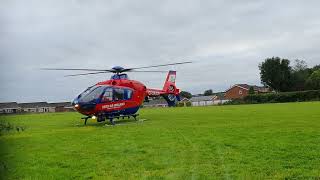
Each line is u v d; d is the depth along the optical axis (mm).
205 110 46000
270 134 15539
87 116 26328
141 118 30500
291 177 8422
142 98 28328
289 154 10914
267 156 10703
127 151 12250
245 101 94938
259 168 9281
